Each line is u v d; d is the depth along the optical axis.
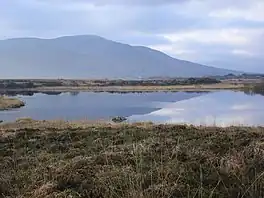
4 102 69.94
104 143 11.34
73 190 6.61
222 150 9.27
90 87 172.00
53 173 7.55
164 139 10.98
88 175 7.35
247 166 6.96
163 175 6.77
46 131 15.40
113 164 7.84
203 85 175.75
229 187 6.34
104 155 8.60
